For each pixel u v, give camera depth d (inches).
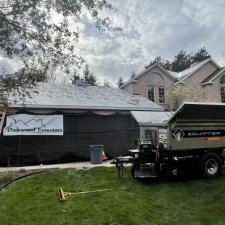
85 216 246.4
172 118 351.9
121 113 613.9
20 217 244.7
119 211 256.4
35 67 322.0
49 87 745.0
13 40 304.2
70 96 657.0
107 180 367.2
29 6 290.7
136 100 710.5
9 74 313.1
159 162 366.6
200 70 1142.3
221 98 1108.5
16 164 506.6
